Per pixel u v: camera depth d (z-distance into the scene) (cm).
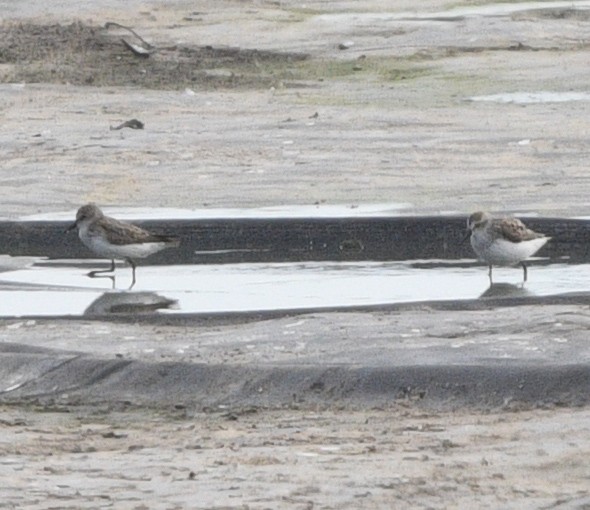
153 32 4288
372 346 1266
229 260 1786
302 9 4800
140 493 839
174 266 1753
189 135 2717
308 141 2630
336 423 1052
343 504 813
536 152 2495
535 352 1228
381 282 1641
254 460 922
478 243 1628
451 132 2716
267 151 2539
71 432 1031
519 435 981
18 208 2131
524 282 1625
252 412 1106
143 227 1983
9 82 3534
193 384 1169
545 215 2014
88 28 4194
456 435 990
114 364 1201
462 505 811
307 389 1148
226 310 1492
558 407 1089
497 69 3631
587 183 2248
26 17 4431
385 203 2131
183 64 3866
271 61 3916
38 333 1363
